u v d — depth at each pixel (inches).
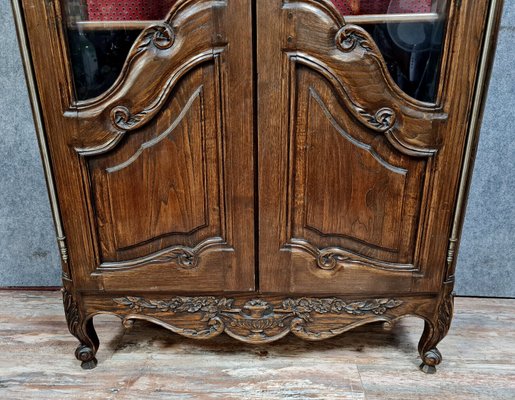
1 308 55.1
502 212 54.6
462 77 33.8
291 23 32.6
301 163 36.7
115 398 40.9
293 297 41.2
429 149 35.7
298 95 34.8
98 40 34.5
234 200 37.7
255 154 36.3
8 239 58.6
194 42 33.4
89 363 44.4
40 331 50.5
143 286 40.8
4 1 49.0
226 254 39.4
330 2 32.2
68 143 36.3
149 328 51.1
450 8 32.3
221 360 45.8
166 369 44.6
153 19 35.0
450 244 38.5
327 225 38.5
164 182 37.6
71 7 34.0
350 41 33.1
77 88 35.6
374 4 34.9
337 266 39.4
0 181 56.0
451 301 40.6
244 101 34.8
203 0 32.4
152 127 36.1
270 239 38.8
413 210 37.8
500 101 50.6
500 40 48.5
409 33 34.0
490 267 57.1
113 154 36.9
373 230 38.6
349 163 36.5
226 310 41.9
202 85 34.7
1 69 51.4
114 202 38.4
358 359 45.6
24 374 43.9
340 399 40.4
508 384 42.1
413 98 34.8
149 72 34.3
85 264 40.2
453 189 36.9
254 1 32.2
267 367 44.6
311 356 46.2
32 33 33.5
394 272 39.5
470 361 45.1
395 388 41.7
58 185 37.8
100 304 42.2
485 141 52.1
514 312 53.7
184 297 41.6
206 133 36.0
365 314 41.5
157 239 39.6
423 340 43.1
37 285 60.7
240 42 33.2
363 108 34.8
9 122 53.5
